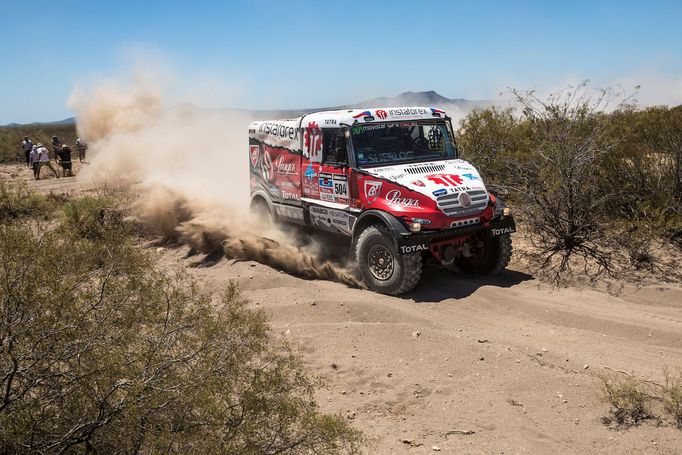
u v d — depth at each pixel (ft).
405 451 13.08
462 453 12.99
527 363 17.19
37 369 9.37
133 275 11.34
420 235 23.13
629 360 17.48
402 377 17.12
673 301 22.35
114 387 9.38
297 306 22.68
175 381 9.95
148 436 9.26
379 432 14.03
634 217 28.58
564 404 15.10
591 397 15.26
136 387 9.12
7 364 9.18
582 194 27.78
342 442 12.42
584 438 13.56
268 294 24.48
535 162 29.94
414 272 23.48
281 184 30.58
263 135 31.83
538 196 28.66
